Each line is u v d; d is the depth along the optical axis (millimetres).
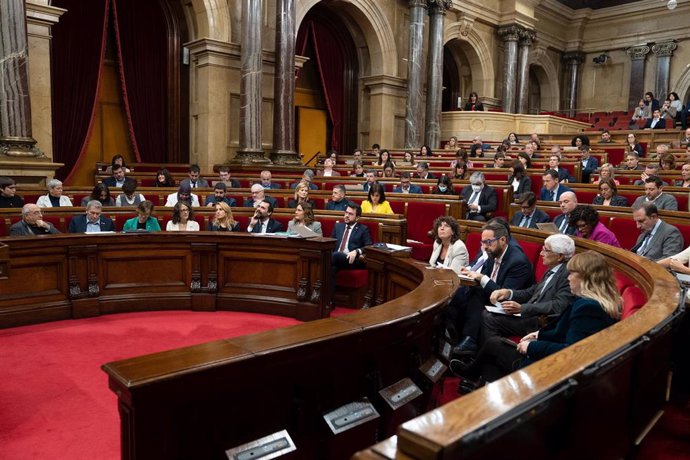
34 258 4883
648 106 16188
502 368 3316
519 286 3980
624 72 22578
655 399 2324
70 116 11570
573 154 11125
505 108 19859
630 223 5555
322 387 2250
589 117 21250
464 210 7121
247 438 2037
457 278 3426
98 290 5203
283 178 10555
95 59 11773
